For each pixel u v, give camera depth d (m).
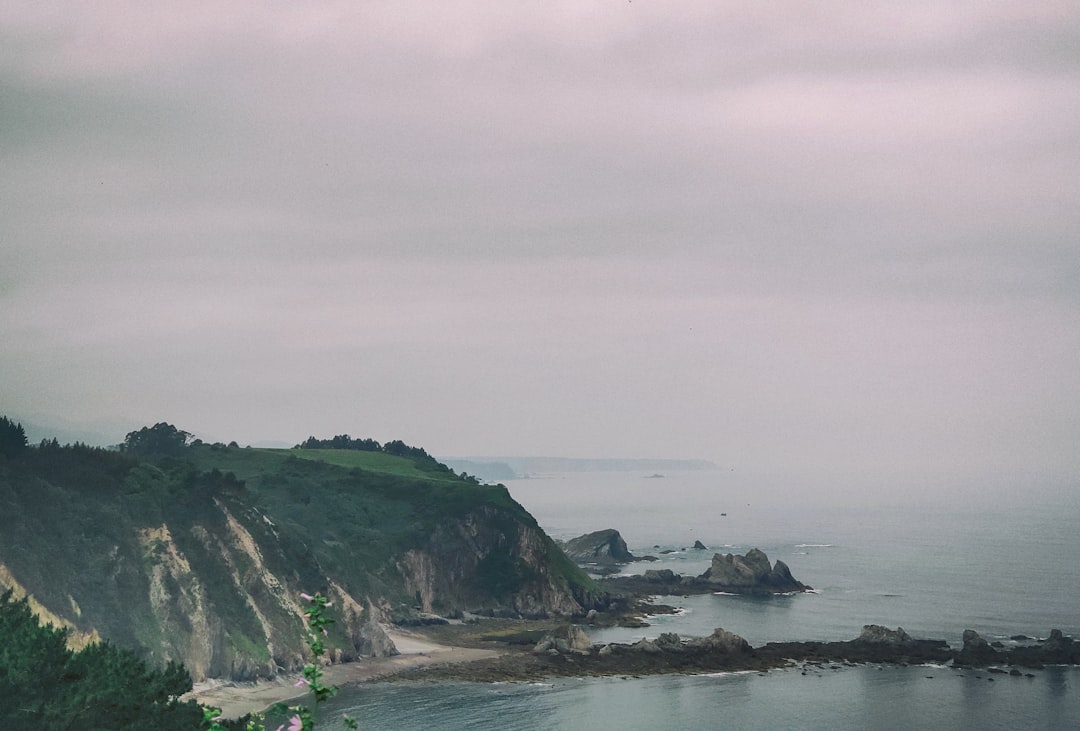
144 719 73.50
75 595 140.75
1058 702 148.38
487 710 141.75
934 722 137.75
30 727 68.38
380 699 147.62
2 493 145.88
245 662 151.88
